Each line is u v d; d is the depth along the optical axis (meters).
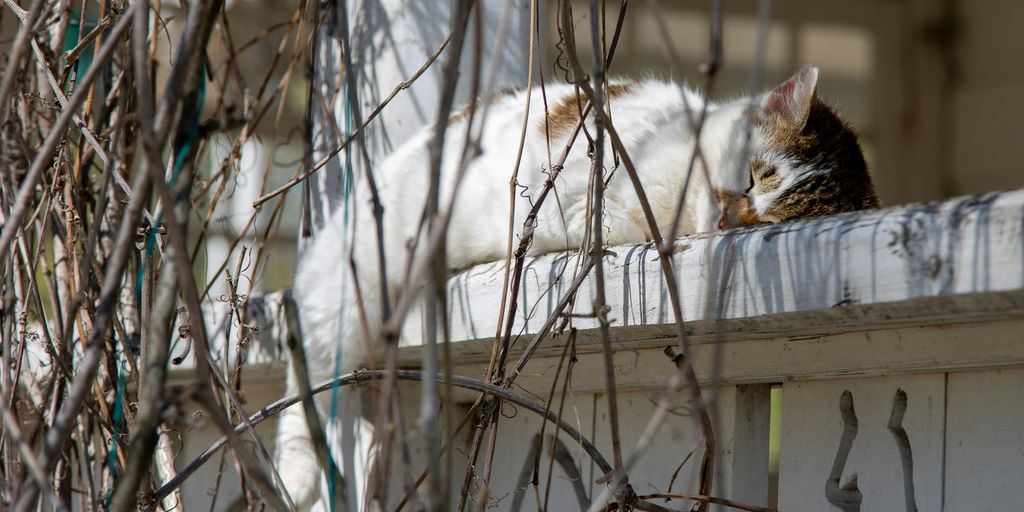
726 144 4.23
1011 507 2.15
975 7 10.07
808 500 2.58
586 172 3.68
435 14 4.10
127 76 2.61
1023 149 9.77
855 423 2.51
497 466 3.51
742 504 2.37
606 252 2.69
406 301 1.70
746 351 2.60
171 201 1.89
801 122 4.36
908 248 1.93
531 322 2.92
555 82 4.56
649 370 2.87
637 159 4.13
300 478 3.99
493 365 2.65
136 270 3.31
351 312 3.92
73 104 2.06
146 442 1.92
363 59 4.09
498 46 1.90
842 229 2.07
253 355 4.19
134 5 2.11
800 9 9.80
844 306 2.05
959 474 2.27
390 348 1.70
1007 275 1.77
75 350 3.56
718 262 2.34
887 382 2.44
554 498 3.28
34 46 2.98
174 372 4.42
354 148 3.89
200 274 4.83
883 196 10.11
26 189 2.04
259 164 5.94
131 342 3.26
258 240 4.89
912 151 10.21
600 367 3.05
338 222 4.03
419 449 3.66
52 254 3.61
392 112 4.09
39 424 3.07
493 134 3.96
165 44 4.50
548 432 3.32
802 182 4.29
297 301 4.03
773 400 3.28
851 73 10.06
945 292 1.86
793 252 2.16
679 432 2.84
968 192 10.15
